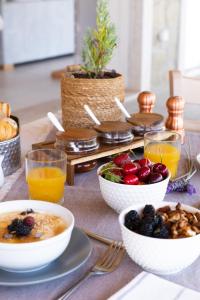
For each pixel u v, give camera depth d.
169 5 4.62
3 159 1.11
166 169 0.95
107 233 0.86
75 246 0.77
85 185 1.09
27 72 5.78
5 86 5.00
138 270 0.74
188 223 0.75
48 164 0.98
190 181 1.12
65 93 1.31
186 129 1.78
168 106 1.33
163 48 4.71
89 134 1.13
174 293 0.67
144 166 0.94
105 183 0.91
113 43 1.32
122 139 1.18
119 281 0.72
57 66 6.19
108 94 1.30
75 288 0.69
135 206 0.79
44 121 1.61
